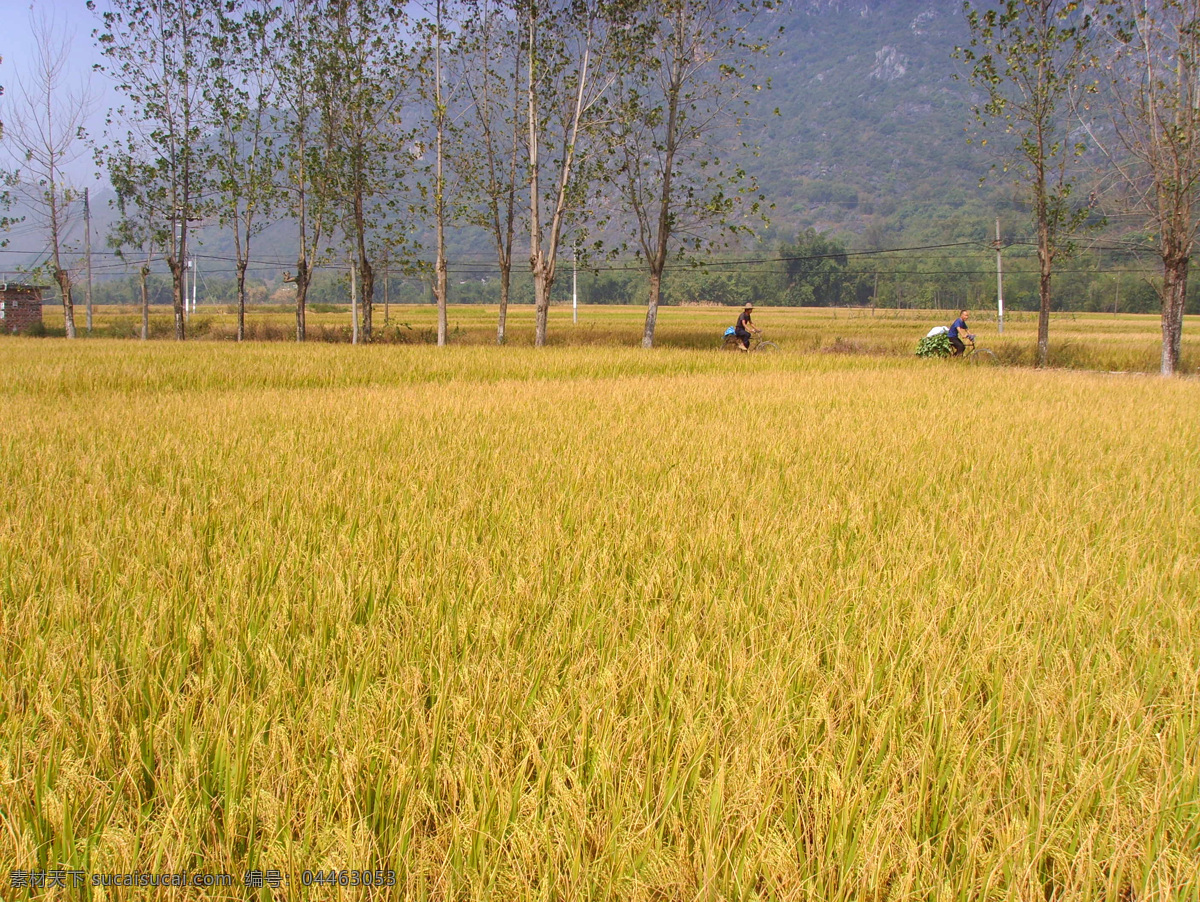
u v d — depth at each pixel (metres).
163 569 3.40
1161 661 2.85
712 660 2.74
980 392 12.96
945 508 5.10
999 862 1.76
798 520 4.48
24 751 2.07
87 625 2.85
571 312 87.25
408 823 1.85
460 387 12.36
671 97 26.66
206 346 22.75
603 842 1.84
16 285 48.38
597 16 26.89
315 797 1.94
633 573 3.69
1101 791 2.05
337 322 55.38
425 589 3.24
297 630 2.92
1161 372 21.55
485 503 4.81
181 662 2.60
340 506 4.66
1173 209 20.95
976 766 2.14
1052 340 37.66
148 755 2.14
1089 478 6.05
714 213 26.64
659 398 11.17
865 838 1.82
